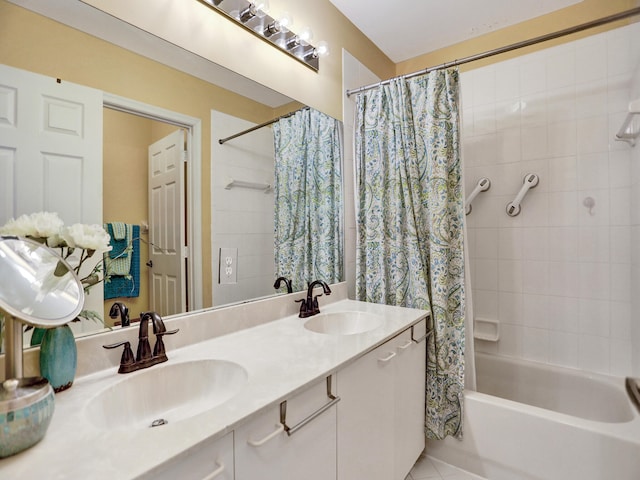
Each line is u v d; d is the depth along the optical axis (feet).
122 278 3.43
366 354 3.84
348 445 3.59
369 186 6.44
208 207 4.36
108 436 2.08
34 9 2.88
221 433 2.16
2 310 2.07
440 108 5.59
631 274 6.14
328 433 3.27
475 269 7.77
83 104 3.19
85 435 2.10
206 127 4.32
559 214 6.82
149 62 3.72
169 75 3.91
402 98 5.93
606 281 6.40
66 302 2.54
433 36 7.63
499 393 7.29
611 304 6.36
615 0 6.24
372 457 4.04
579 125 6.57
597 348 6.50
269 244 5.19
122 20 3.47
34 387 2.09
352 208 6.82
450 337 5.60
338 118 6.57
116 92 3.44
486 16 6.93
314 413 3.03
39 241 2.74
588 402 6.31
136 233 3.58
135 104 3.60
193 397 3.27
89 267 3.15
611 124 6.28
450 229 5.61
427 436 5.58
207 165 4.34
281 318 5.09
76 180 3.13
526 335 7.23
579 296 6.67
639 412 5.03
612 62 6.25
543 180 6.95
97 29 3.29
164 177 3.86
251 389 2.72
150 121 3.73
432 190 5.55
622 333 6.26
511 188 7.30
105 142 3.34
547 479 4.83
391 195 6.17
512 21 7.11
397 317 5.12
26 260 2.43
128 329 3.30
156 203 3.78
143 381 3.04
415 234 5.75
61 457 1.88
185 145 4.10
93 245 2.91
